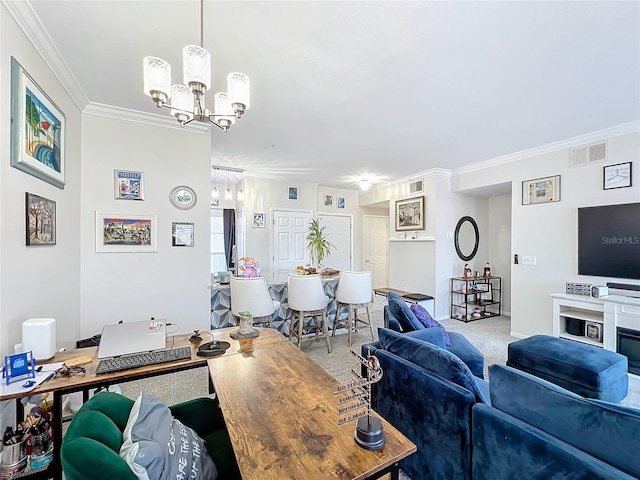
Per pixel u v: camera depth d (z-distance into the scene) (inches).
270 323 141.1
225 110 71.1
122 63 85.6
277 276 225.1
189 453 43.2
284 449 37.4
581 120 124.7
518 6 64.6
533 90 100.3
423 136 143.3
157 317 123.7
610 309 121.0
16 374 54.9
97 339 94.8
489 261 234.1
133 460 33.2
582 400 40.4
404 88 99.0
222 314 141.7
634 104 110.0
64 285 95.6
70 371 57.7
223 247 283.4
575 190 145.9
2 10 60.6
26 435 53.3
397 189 241.9
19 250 68.0
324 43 76.6
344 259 279.3
